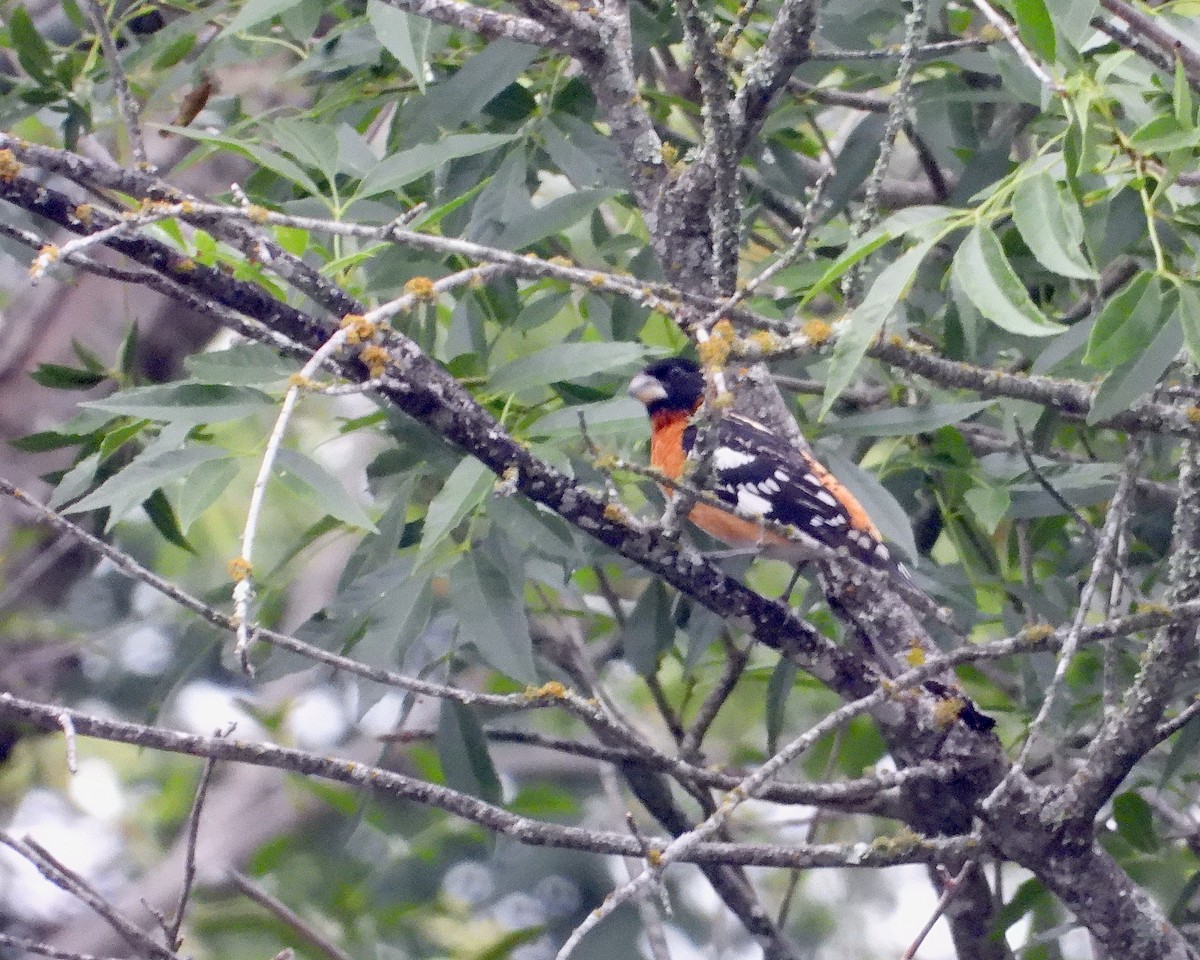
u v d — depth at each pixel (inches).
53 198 229.9
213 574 539.2
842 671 275.9
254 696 504.4
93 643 482.3
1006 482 331.6
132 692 518.6
